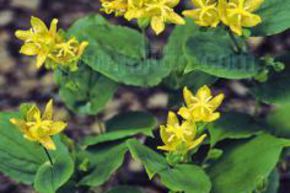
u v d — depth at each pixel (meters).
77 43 0.81
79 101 0.90
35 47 0.80
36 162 0.84
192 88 0.86
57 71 0.89
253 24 0.76
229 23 0.76
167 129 0.76
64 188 0.84
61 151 0.83
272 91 0.83
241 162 0.80
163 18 0.78
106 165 0.82
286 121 0.88
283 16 0.80
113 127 0.88
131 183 1.19
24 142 0.84
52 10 1.60
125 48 0.88
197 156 0.85
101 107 0.90
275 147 0.79
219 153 0.81
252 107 1.36
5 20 1.58
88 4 1.61
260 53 1.48
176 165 0.77
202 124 0.76
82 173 0.84
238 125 0.84
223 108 1.35
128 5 0.78
